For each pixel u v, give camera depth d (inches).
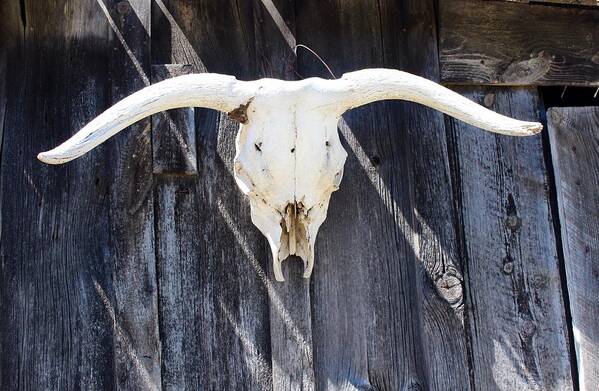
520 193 192.4
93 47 185.8
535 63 196.7
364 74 161.8
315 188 160.9
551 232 191.9
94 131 151.6
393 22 194.1
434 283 184.2
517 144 194.4
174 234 179.2
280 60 188.2
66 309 174.6
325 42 191.2
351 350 179.2
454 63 193.2
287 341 176.9
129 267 176.7
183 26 187.9
